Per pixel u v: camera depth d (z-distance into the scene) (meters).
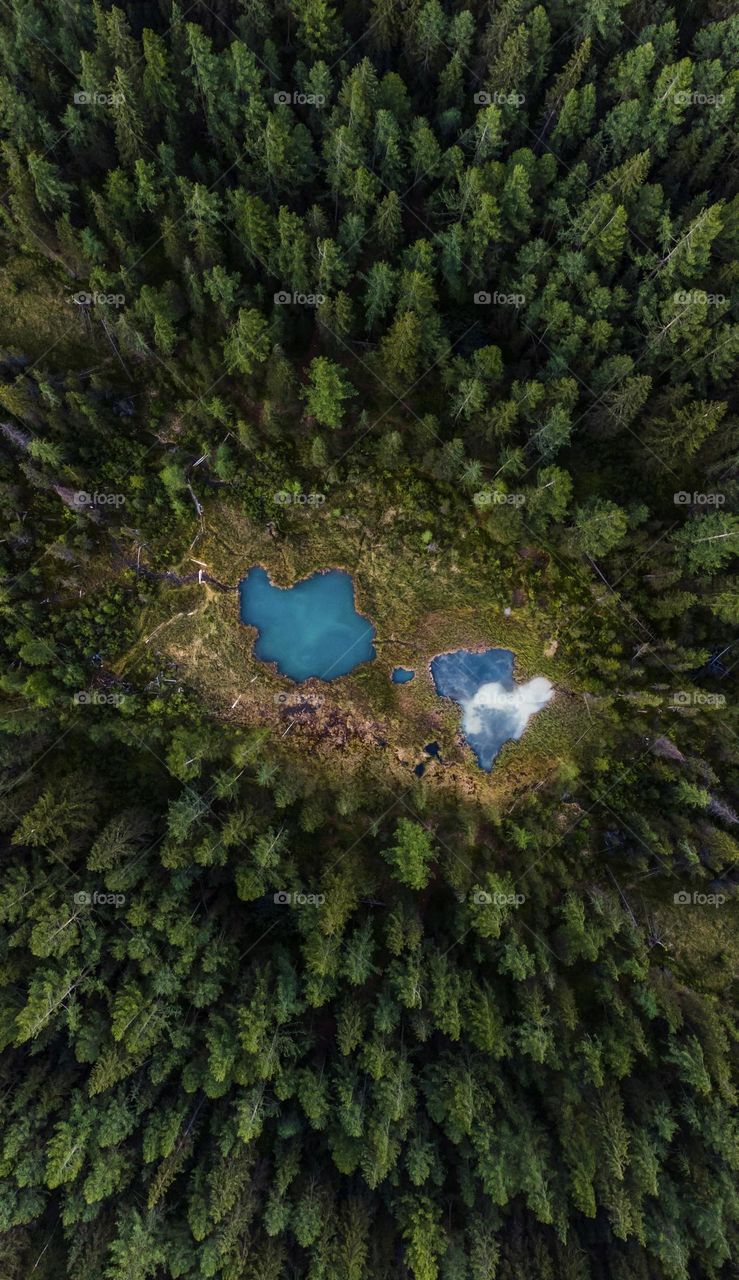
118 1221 33.97
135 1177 35.56
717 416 35.56
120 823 37.00
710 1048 37.50
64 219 37.34
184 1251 33.50
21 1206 33.03
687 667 40.06
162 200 38.00
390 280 36.09
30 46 35.59
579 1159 35.19
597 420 39.97
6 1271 33.34
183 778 38.41
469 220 36.31
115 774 40.84
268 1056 34.22
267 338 37.34
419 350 39.19
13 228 39.25
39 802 35.94
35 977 33.94
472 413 39.66
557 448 39.00
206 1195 34.28
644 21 37.09
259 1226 35.88
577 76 36.50
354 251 38.25
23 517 40.50
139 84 36.16
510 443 40.16
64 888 35.72
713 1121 36.28
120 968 36.69
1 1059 34.94
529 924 40.16
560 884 40.84
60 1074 35.44
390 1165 34.25
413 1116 36.69
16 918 35.09
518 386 37.53
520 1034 37.50
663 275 35.97
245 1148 36.00
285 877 38.50
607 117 36.53
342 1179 37.75
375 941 39.19
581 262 36.28
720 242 37.12
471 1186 36.09
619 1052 36.72
